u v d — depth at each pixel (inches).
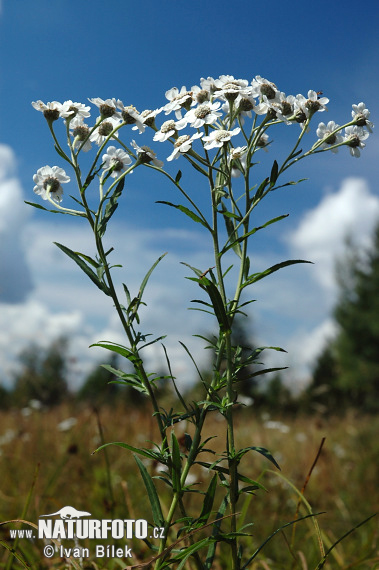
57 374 335.9
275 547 126.4
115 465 169.8
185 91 83.5
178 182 74.3
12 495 148.8
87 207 70.4
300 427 304.0
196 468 176.6
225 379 70.4
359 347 913.5
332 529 144.9
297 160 79.2
